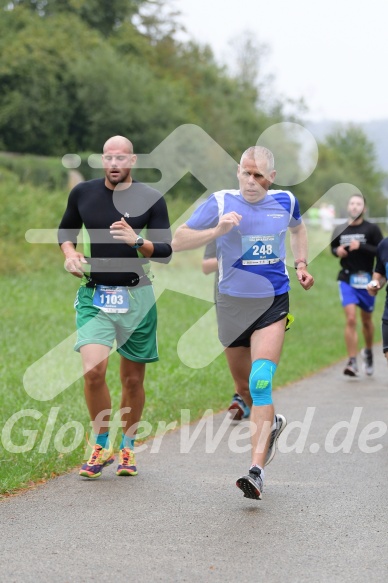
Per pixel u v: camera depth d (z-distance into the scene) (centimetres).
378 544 878
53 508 1002
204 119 9312
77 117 8169
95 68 8131
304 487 1105
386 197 12888
